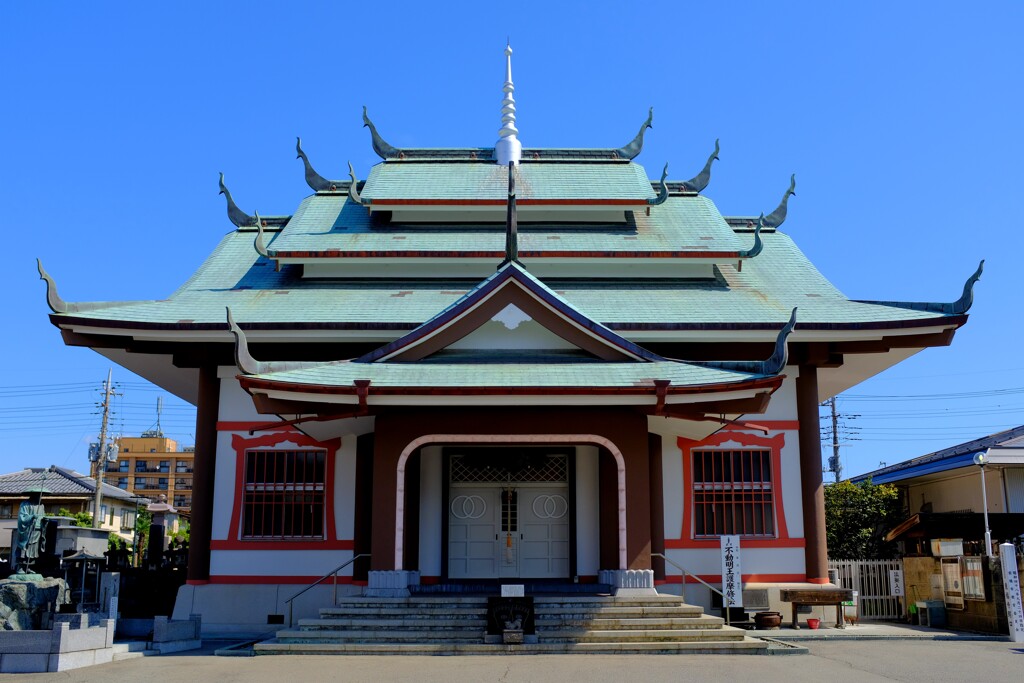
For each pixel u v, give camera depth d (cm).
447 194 2888
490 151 3272
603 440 1986
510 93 3266
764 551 2328
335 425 2172
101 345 2327
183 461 11269
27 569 1942
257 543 2308
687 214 3003
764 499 2362
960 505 3816
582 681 1409
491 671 1497
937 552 2433
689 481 2358
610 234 2827
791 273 2784
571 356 2055
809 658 1692
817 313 2408
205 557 2308
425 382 1908
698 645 1717
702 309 2439
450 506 2247
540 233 2844
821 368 2517
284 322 2280
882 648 1883
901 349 2466
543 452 2266
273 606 2275
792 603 2255
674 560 2312
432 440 1983
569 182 3034
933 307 2384
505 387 1866
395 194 2877
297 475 2352
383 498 1956
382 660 1619
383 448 1978
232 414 2375
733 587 2111
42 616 1847
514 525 2244
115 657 1697
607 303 2477
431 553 2198
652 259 2631
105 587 2448
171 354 2430
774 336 2309
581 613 1825
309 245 2678
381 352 2019
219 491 2336
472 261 2642
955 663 1659
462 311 2030
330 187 3152
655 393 1877
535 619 1789
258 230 2845
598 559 2189
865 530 3606
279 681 1422
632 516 1955
